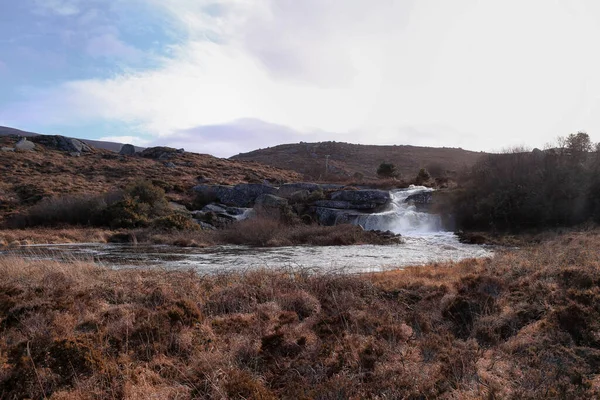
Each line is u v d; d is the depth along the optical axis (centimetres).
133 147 6775
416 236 2448
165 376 473
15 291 793
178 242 2194
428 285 835
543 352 498
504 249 1723
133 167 5362
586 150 2577
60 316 646
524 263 980
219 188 3872
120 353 518
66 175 4681
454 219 2709
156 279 935
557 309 604
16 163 4869
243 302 762
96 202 3167
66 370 451
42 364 456
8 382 427
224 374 453
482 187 2733
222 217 3241
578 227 2147
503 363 476
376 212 3128
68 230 2716
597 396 385
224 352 526
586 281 730
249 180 4956
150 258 1619
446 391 410
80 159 5691
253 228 2436
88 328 611
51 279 888
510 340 554
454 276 949
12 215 3150
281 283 861
